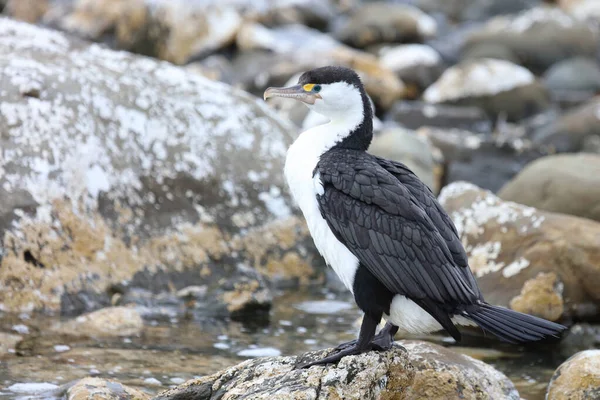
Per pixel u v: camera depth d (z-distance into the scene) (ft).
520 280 36.65
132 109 41.45
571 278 36.45
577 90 86.94
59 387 27.94
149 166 40.57
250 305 37.63
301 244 42.65
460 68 81.20
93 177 38.81
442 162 59.52
